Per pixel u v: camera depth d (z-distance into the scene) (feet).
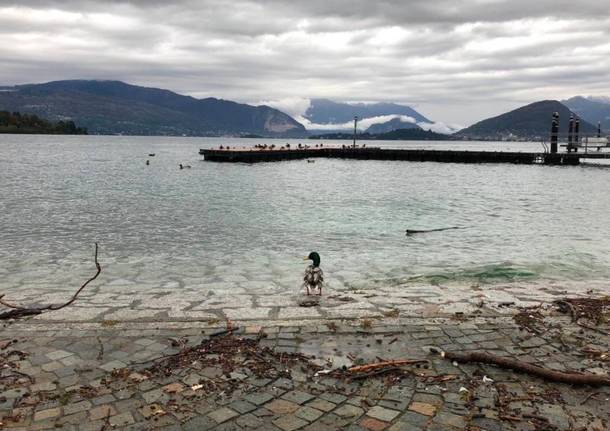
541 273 45.75
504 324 26.78
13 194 110.52
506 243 61.41
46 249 55.83
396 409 17.84
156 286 40.06
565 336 25.02
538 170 217.15
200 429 16.55
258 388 19.39
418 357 22.41
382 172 200.34
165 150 437.17
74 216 80.74
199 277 43.52
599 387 19.58
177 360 21.91
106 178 156.46
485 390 19.29
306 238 63.57
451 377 20.29
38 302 33.40
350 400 18.49
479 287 38.09
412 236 65.82
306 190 127.13
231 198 108.06
